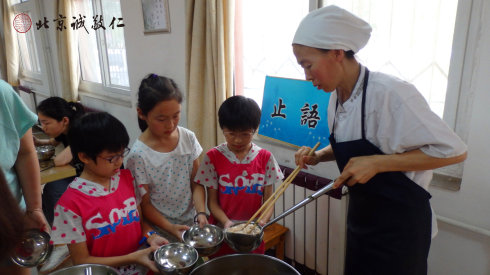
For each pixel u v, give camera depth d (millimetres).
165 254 830
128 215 1008
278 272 777
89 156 923
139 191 1146
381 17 1406
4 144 1040
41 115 2088
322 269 1728
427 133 825
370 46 1459
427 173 952
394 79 879
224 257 784
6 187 522
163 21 2367
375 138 924
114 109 3332
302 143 1745
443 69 1286
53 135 2143
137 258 866
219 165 1245
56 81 4367
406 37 1354
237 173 1229
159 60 2523
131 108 3041
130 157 1188
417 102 846
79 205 919
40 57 4473
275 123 1864
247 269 799
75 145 934
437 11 1264
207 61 1875
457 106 1256
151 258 861
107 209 957
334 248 1637
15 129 1057
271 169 1275
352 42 870
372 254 1004
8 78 5203
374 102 891
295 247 1832
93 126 912
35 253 825
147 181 1192
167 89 1108
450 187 1276
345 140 991
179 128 1307
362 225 1020
